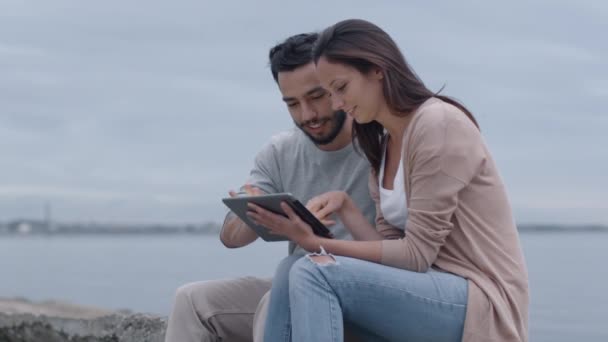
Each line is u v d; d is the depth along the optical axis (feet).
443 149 11.26
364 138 12.71
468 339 11.08
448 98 12.06
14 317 18.51
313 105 13.19
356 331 11.82
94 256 365.81
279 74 13.25
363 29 11.76
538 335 53.93
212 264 182.80
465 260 11.51
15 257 399.85
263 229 12.79
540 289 109.40
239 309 13.41
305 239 11.87
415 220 11.38
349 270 11.06
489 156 11.76
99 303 85.87
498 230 11.59
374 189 12.92
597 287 112.06
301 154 14.05
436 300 11.12
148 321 16.71
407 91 11.81
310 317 10.89
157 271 169.78
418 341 11.30
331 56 11.70
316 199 13.00
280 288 11.93
